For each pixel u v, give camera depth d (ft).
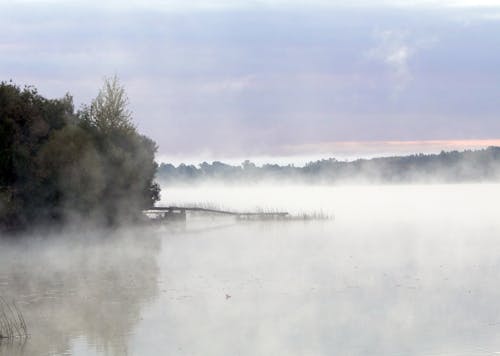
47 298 113.50
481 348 82.07
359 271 140.26
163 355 81.25
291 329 92.32
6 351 82.23
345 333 90.02
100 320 97.35
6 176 213.87
